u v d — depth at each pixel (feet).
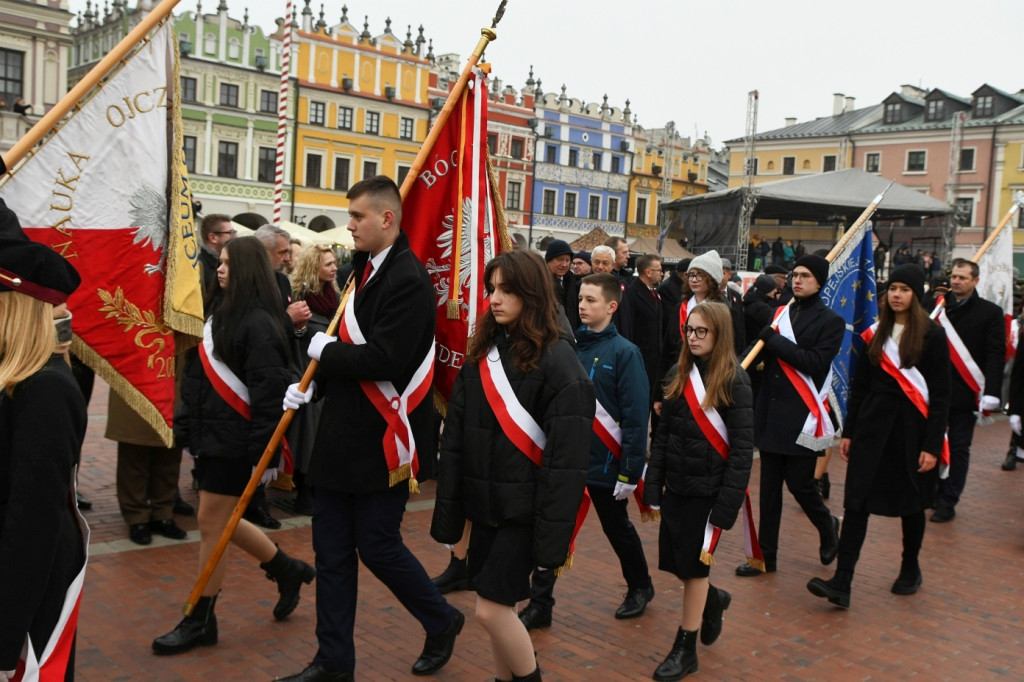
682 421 14.56
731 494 13.93
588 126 182.91
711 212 86.38
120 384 14.58
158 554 18.53
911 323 17.85
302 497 22.26
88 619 14.98
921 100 188.34
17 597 7.13
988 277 33.96
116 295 14.60
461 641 14.96
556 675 13.88
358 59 146.30
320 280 22.40
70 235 14.33
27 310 7.57
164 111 15.15
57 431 7.43
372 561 12.45
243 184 134.51
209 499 14.15
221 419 14.01
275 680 12.86
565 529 10.69
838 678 14.28
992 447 37.73
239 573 17.70
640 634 15.75
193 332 15.20
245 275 14.26
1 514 7.41
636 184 192.44
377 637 14.92
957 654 15.53
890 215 92.79
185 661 13.56
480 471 11.19
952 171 159.22
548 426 10.91
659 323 27.53
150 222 14.87
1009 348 36.88
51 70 97.60
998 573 20.39
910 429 17.71
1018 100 170.40
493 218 15.71
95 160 14.49
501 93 169.78
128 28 125.70
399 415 12.34
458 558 17.38
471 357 11.58
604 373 15.78
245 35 133.08
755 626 16.47
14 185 13.96
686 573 13.96
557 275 24.64
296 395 12.78
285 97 41.52
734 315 29.22
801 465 19.44
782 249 110.01
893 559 21.25
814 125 193.77
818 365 18.93
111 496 23.15
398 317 12.05
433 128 14.70
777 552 20.62
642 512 16.28
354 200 12.26
